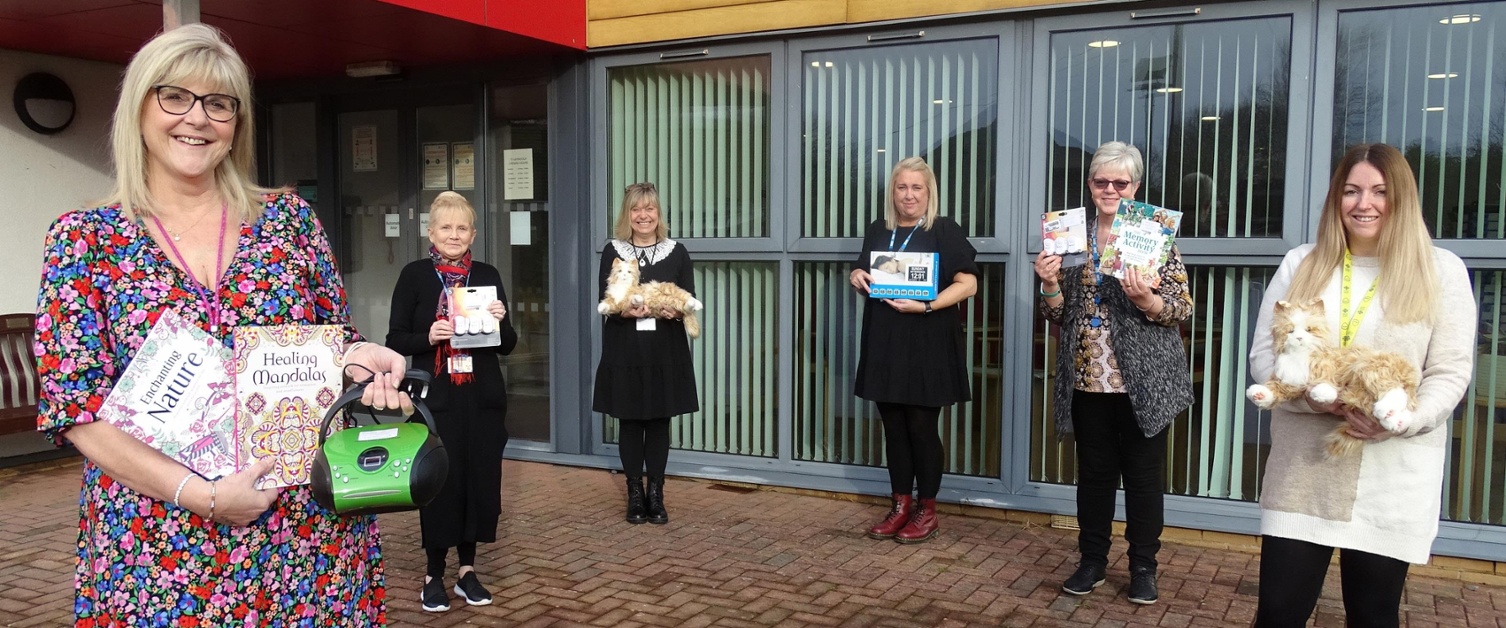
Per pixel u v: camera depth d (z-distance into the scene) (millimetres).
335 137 7203
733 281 5965
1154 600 3943
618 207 6180
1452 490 4465
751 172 5824
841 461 5715
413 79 6652
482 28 5379
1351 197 2598
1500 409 4375
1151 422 3711
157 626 1839
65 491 5719
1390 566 2529
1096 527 4043
